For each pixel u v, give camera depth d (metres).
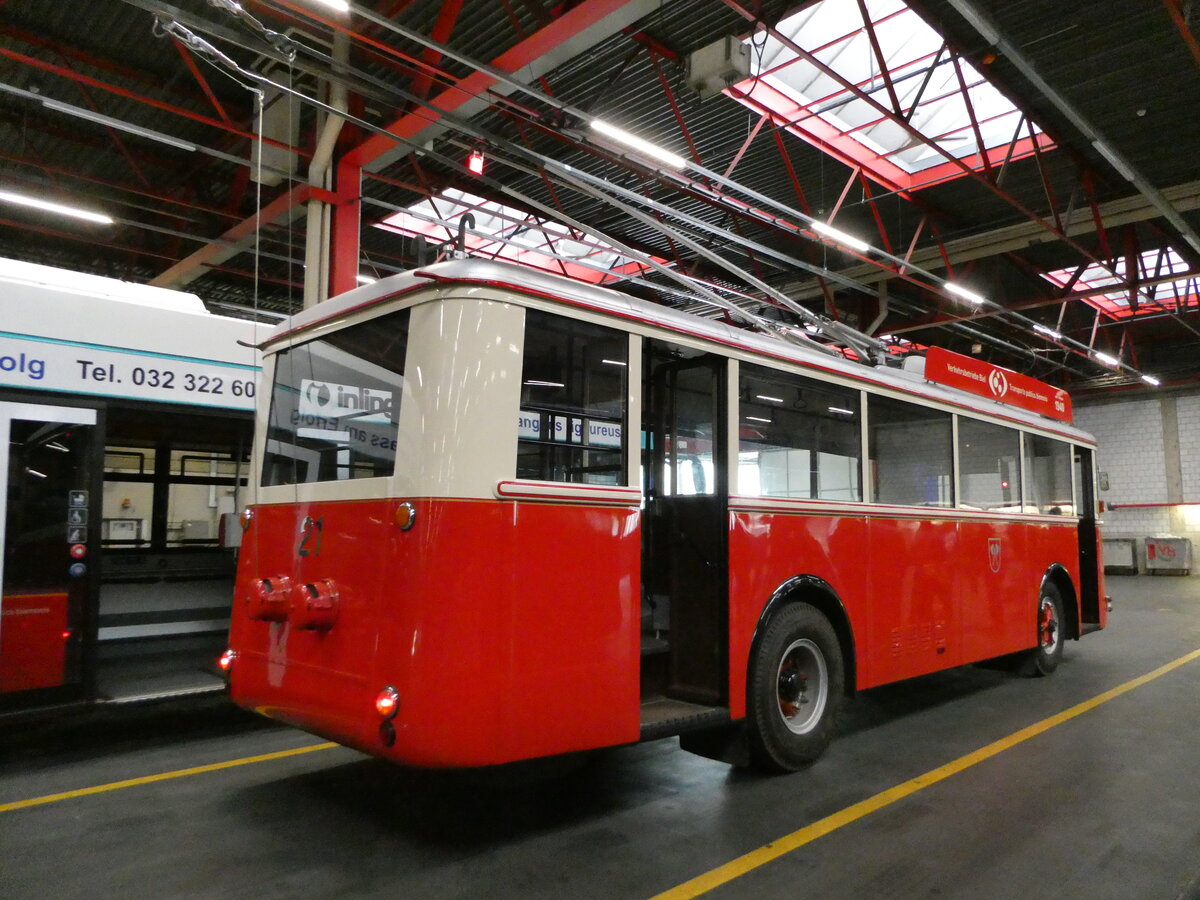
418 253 4.61
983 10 8.40
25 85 11.03
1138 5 9.48
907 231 16.45
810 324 8.62
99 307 5.87
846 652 5.88
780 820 4.50
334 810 4.62
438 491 3.68
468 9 8.91
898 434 6.66
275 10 8.43
